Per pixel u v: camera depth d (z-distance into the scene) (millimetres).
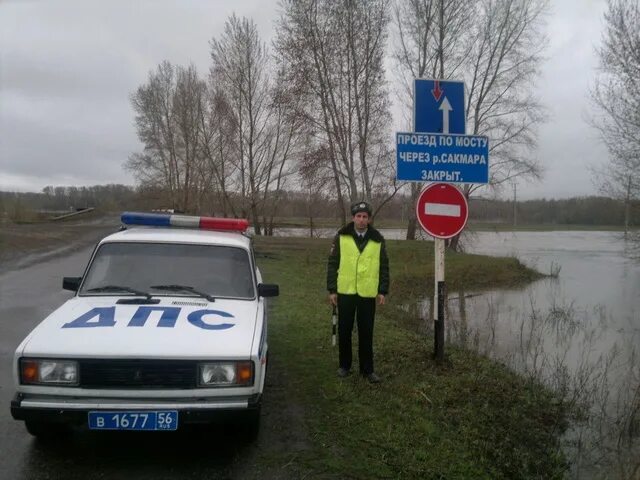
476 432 4566
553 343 9742
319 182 26250
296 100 25469
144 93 49688
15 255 18828
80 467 3699
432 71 28812
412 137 5992
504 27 29219
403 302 14703
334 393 5309
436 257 6355
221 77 36844
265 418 4656
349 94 25344
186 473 3660
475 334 9633
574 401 5828
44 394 3549
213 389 3656
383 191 26281
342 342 5820
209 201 44500
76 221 47531
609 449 4797
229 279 4945
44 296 10891
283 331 8148
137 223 5684
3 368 5980
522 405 5543
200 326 4039
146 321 4031
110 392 3553
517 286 19391
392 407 4969
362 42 24922
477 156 6105
